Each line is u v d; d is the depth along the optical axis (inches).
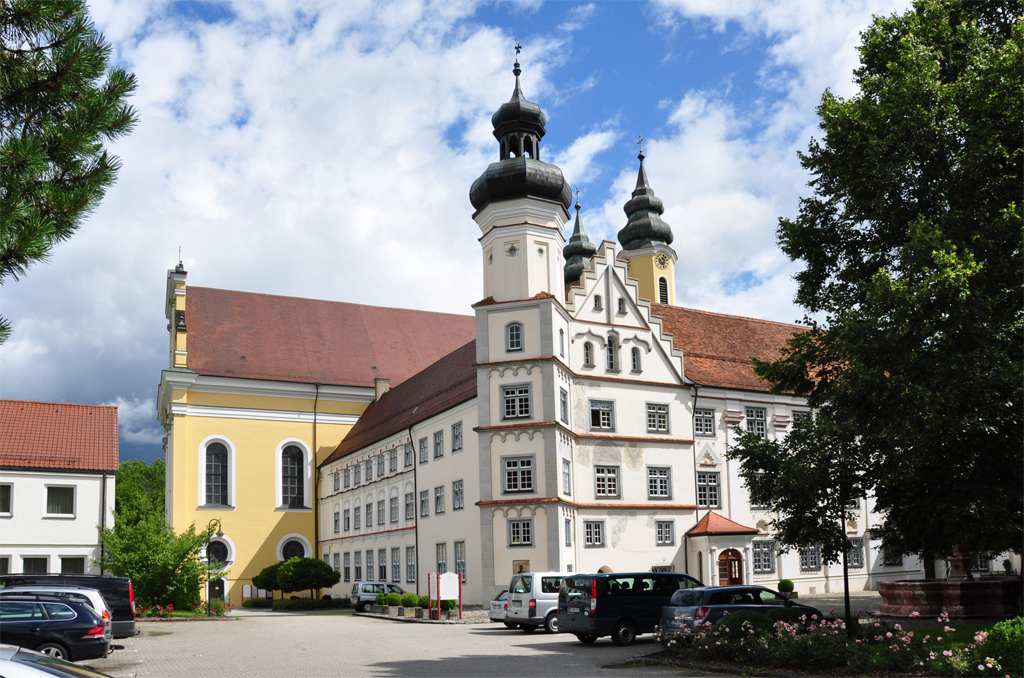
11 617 884.6
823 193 1026.7
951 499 859.4
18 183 470.0
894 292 815.7
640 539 1939.0
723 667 831.7
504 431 1830.7
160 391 3208.7
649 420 2030.0
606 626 1125.7
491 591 1774.1
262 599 2773.1
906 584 1266.0
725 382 2176.4
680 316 2348.7
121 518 2006.6
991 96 847.7
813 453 923.4
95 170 498.3
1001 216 833.5
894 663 753.0
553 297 1863.9
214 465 2987.2
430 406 2223.2
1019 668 667.4
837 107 960.3
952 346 813.9
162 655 1088.2
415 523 2231.8
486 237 1993.1
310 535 3063.5
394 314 3686.0
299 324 3410.4
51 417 2352.4
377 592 2096.5
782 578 2113.7
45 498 2172.7
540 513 1765.5
